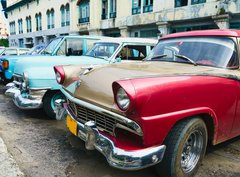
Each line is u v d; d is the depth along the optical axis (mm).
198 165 2961
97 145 2617
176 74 2621
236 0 11828
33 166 3082
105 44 5812
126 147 2391
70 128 3139
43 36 31594
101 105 2559
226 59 3236
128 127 2396
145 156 2328
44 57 5484
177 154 2561
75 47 6512
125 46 5582
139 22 17281
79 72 3336
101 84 2705
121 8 18969
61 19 27234
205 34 3564
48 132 4234
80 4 23500
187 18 14117
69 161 3238
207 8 13102
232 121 3211
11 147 3596
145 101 2230
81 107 2939
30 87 4520
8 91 5164
